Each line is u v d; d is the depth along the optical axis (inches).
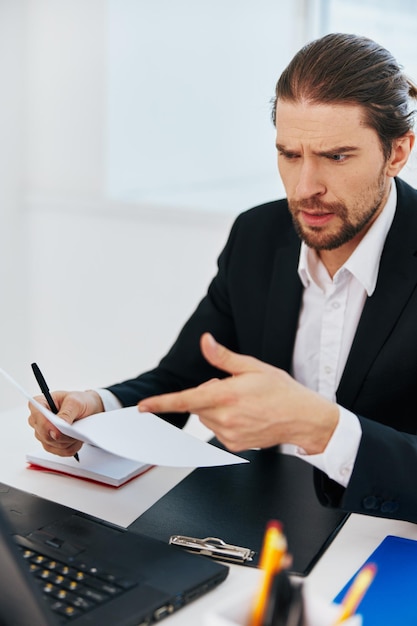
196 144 133.2
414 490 42.7
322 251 56.1
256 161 129.6
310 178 47.8
